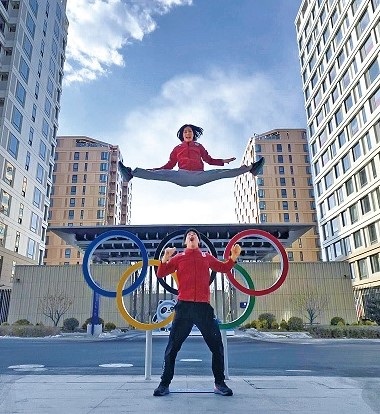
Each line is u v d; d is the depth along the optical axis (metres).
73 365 7.71
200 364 8.17
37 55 38.56
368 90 32.56
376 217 31.16
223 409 3.17
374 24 31.73
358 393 4.04
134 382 4.84
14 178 32.84
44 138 40.06
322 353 11.27
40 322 25.38
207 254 4.55
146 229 17.03
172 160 4.82
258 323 24.78
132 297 26.95
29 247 35.78
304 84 49.97
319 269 27.12
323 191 43.38
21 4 35.19
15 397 3.74
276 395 3.89
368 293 32.38
